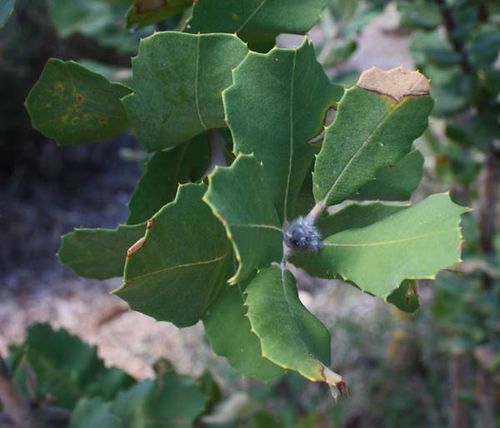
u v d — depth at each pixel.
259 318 0.30
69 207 2.48
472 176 0.86
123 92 0.36
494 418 1.09
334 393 0.29
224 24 0.37
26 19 2.19
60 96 0.36
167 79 0.34
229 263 0.34
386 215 0.35
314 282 1.98
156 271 0.31
